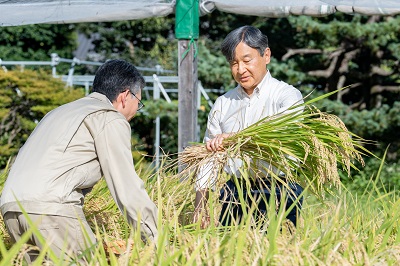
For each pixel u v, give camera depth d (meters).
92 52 29.47
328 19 16.88
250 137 4.79
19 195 4.14
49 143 4.23
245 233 3.61
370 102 17.34
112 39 27.17
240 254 3.40
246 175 4.49
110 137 4.21
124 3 7.90
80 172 4.23
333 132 4.79
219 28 20.44
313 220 4.56
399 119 15.69
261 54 5.16
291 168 4.99
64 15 8.14
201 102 19.30
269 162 4.94
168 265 3.52
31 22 8.22
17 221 4.20
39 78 15.78
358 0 6.92
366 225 4.82
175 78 17.73
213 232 4.07
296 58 16.95
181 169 5.55
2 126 15.35
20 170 4.22
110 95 4.50
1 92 15.11
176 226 4.23
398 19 15.62
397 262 3.79
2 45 25.03
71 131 4.24
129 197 4.16
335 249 3.67
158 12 8.35
